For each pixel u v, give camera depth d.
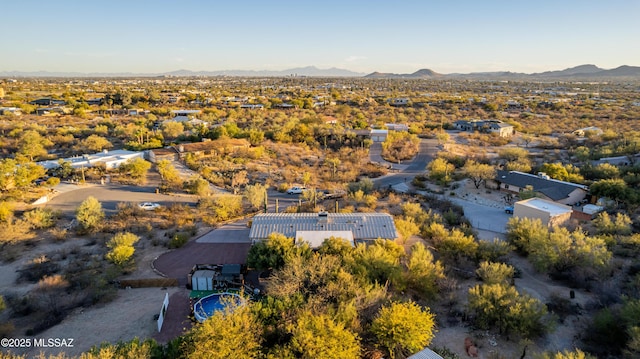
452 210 53.31
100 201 54.53
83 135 98.69
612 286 31.33
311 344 20.45
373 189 63.38
